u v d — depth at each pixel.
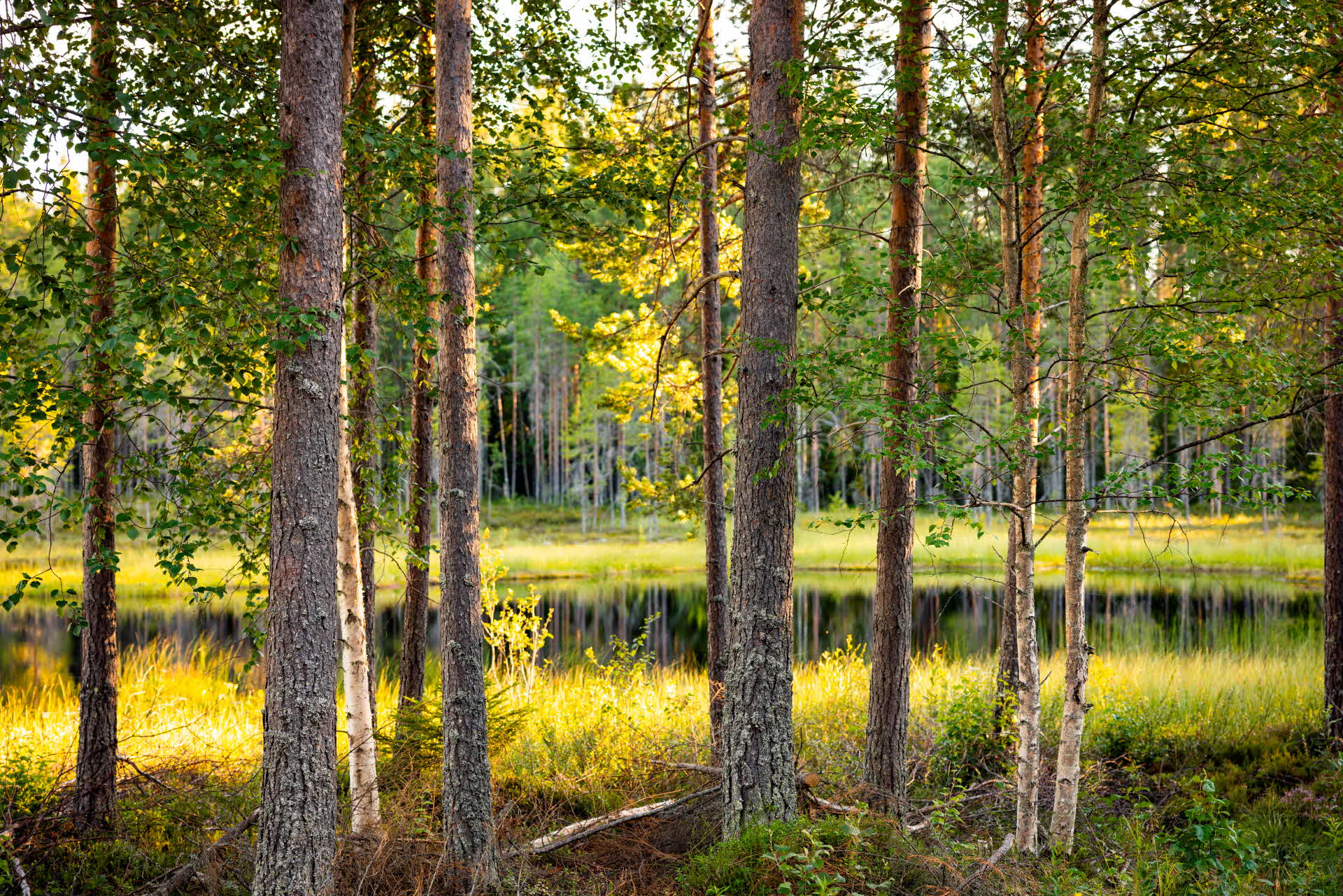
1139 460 5.80
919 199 7.07
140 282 5.19
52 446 6.02
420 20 8.63
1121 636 16.83
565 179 7.81
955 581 26.59
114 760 6.68
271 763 4.80
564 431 48.25
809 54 6.09
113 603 6.73
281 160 4.95
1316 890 5.52
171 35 5.43
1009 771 8.21
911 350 6.88
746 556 6.24
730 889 5.38
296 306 4.86
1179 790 7.76
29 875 5.93
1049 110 7.10
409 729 7.25
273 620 4.84
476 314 6.53
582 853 6.67
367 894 5.59
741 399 6.40
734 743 6.14
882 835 5.77
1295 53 6.03
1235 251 6.43
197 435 6.26
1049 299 6.81
